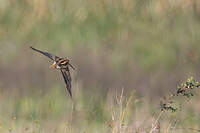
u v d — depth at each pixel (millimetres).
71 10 28047
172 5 27969
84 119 13961
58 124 13953
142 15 28016
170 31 27141
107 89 20250
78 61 23906
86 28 27406
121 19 27812
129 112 12086
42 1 28016
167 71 23281
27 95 19531
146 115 12883
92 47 25875
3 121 14602
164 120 13156
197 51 25469
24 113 16266
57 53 25469
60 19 27672
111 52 25328
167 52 25312
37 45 26453
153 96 20047
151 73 22859
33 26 27422
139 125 11578
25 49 25250
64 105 16516
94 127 13328
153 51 25484
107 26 27578
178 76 22734
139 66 24125
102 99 15383
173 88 21328
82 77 22094
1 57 24188
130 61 24625
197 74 22984
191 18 27469
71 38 26844
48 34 27141
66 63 7785
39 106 16438
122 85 20750
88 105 14375
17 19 27641
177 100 17781
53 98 18328
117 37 26906
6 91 20016
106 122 12508
